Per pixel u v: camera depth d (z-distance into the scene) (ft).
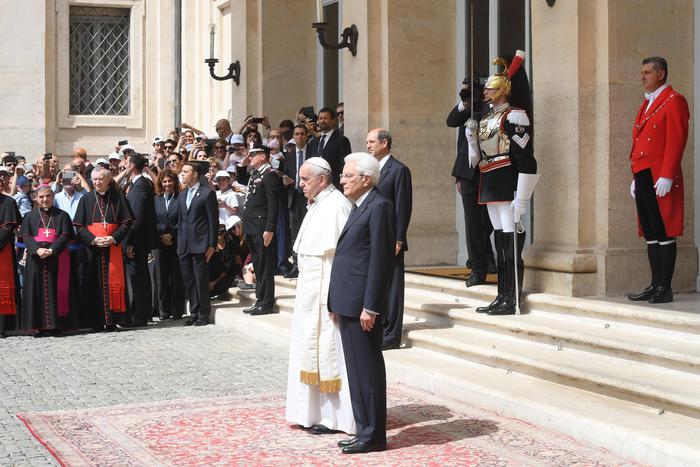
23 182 48.75
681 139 28.94
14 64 75.10
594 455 21.35
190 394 28.50
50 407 27.12
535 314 31.12
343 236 22.49
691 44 32.12
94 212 40.83
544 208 32.48
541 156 32.50
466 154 34.63
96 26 78.23
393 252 22.18
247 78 52.37
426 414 25.13
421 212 41.11
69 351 36.11
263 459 21.67
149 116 77.97
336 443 22.93
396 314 31.24
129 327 42.11
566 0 31.40
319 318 23.70
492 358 27.96
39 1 75.41
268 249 40.09
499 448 21.99
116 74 78.79
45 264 39.68
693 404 21.91
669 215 29.22
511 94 31.55
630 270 31.19
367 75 40.37
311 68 53.01
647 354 25.21
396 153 40.47
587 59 31.30
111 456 21.94
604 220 31.19
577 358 26.66
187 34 74.38
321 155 40.63
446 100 41.34
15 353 35.86
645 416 22.39
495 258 39.60
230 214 45.85
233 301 44.80
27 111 75.31
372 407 22.11
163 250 43.93
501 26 39.78
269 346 36.40
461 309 32.35
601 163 31.22
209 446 22.71
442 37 41.14
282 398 27.66
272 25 52.11
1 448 22.76
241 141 49.78
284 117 52.49
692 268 31.96
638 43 31.30
